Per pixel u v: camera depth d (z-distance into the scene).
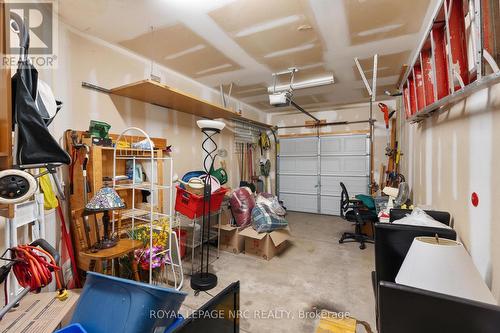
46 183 1.80
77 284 1.98
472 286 0.91
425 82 1.96
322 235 4.36
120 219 2.36
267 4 2.02
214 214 3.28
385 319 0.67
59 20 2.17
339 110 6.03
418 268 0.98
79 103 2.37
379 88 4.45
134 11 2.09
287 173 6.72
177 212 2.89
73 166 2.15
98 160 2.12
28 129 1.16
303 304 2.22
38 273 0.98
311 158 6.39
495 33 0.98
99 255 1.72
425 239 1.16
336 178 6.08
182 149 3.83
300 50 2.89
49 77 2.06
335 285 2.57
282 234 3.41
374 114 5.65
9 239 1.40
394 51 2.92
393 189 3.14
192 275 2.65
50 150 1.23
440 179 1.94
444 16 1.51
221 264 3.08
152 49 2.85
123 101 2.87
